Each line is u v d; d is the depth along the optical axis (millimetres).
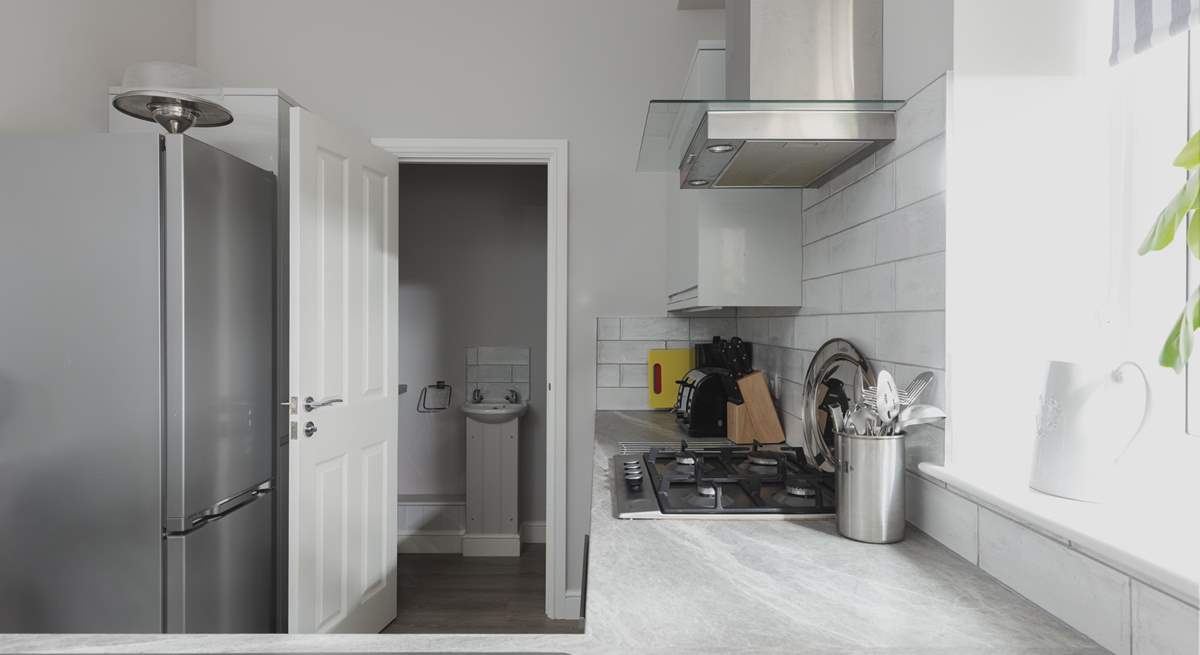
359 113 3029
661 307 3082
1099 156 1195
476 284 4301
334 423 2439
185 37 2967
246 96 2508
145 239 1864
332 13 3027
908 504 1401
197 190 1975
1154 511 938
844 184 1755
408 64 3037
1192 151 465
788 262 2172
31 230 1874
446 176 4297
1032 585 976
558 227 3049
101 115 2545
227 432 2121
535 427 4250
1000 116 1200
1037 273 1203
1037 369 1207
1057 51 1198
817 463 1797
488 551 3908
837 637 871
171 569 1892
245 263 2244
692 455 1913
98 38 2518
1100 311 1154
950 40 1208
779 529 1355
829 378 1767
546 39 3053
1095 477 975
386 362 2873
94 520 1860
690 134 1646
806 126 1435
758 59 1620
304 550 2250
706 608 966
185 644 854
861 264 1630
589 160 3064
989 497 1047
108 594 1854
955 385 1208
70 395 1862
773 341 2521
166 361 1897
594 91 3059
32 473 1872
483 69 3043
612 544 1259
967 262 1204
